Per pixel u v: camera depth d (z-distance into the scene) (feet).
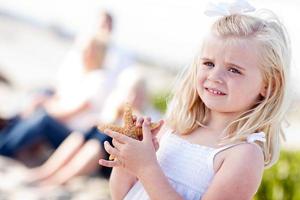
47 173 16.42
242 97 6.39
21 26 36.47
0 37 34.12
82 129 16.61
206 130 6.79
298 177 13.94
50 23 37.01
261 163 6.36
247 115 6.51
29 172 16.93
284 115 6.84
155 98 21.27
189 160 6.62
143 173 6.37
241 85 6.34
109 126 6.68
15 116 18.38
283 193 13.87
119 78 16.94
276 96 6.59
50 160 16.62
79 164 16.34
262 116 6.52
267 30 6.52
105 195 15.49
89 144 16.48
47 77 28.19
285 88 6.61
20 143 17.85
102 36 17.63
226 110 6.48
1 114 18.57
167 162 6.79
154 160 6.42
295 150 15.99
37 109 18.15
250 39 6.39
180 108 7.06
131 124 6.73
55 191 15.66
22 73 28.30
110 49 17.81
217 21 6.68
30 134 17.76
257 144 6.45
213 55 6.46
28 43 33.91
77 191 15.71
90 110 17.19
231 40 6.38
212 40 6.51
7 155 18.01
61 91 17.87
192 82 6.97
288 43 6.76
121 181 7.02
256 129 6.54
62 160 16.47
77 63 17.78
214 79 6.39
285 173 13.98
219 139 6.58
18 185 15.89
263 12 6.79
